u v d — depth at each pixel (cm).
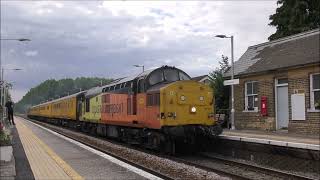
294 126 2300
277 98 2469
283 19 3744
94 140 2538
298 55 2348
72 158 1584
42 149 1883
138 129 2091
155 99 1839
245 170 1480
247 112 2703
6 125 3472
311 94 2203
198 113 1842
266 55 2673
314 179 1223
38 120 7544
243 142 1770
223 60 3222
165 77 1962
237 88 2811
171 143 1847
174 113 1795
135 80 2070
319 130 2141
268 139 1769
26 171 1277
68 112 4134
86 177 1192
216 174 1345
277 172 1369
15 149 1875
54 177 1175
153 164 1552
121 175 1225
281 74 2411
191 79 2038
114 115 2391
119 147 2122
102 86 2872
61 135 2786
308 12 3641
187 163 1636
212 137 1869
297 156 1488
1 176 1172
